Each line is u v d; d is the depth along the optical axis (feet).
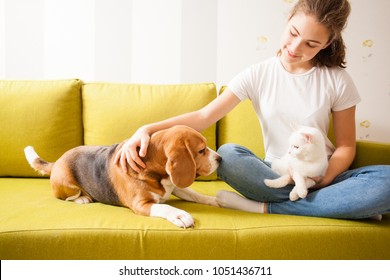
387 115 6.60
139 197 3.72
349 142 4.13
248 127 5.61
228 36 6.60
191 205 4.03
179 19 6.60
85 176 4.16
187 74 6.67
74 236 3.19
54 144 5.50
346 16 3.80
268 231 3.28
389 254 3.38
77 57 6.64
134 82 6.69
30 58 6.61
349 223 3.43
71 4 6.57
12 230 3.18
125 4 6.57
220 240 3.23
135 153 3.73
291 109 4.22
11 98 5.53
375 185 3.29
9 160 5.42
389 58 6.55
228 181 3.93
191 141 3.69
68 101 5.63
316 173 3.61
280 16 6.54
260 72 4.44
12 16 6.54
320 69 4.33
